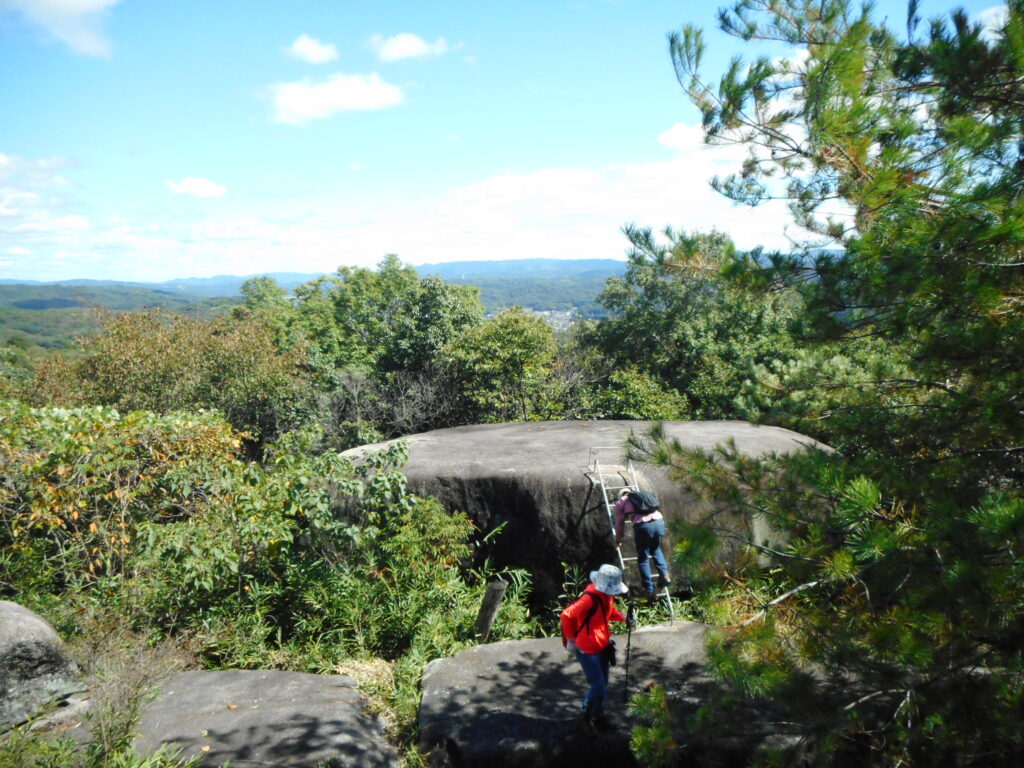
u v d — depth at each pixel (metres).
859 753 4.01
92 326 26.17
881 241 4.24
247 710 5.42
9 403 9.11
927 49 4.34
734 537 4.43
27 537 8.44
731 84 5.45
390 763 5.01
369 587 7.68
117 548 8.38
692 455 4.97
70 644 5.98
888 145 4.46
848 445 5.51
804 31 5.51
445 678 6.04
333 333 34.38
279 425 26.36
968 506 3.86
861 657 3.54
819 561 3.98
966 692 3.38
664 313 29.30
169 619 7.14
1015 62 3.76
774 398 6.91
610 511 7.91
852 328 4.80
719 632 3.75
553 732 5.14
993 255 3.80
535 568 8.66
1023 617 3.12
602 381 27.61
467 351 24.98
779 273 4.96
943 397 4.91
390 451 9.11
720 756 4.52
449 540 8.16
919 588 3.43
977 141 3.77
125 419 9.62
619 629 6.95
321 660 6.68
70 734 4.81
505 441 10.78
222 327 29.89
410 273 45.91
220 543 7.50
